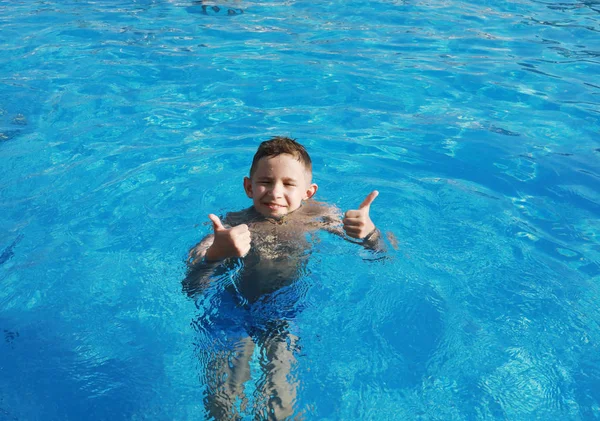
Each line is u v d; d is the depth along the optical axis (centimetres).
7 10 423
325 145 232
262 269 160
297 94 278
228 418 131
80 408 135
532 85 293
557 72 309
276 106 266
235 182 207
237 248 153
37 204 198
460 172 217
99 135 240
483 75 303
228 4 443
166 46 342
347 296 159
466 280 166
